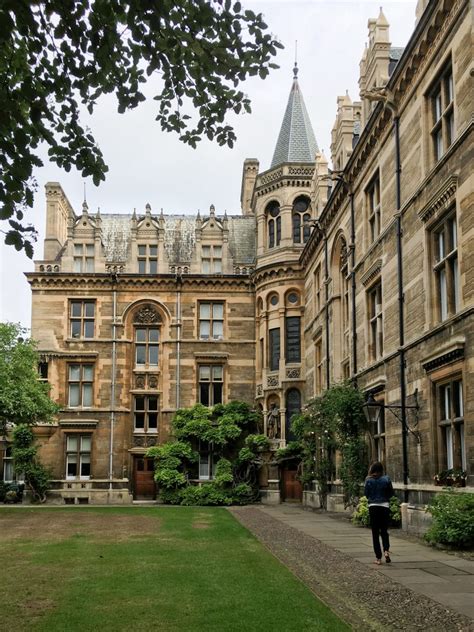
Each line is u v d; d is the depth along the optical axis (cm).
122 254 4375
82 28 806
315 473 3222
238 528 2153
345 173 2791
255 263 4216
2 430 3278
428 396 1858
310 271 3719
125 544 1752
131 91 907
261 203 4162
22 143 809
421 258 1944
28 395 3228
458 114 1700
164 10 795
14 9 737
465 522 1517
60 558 1505
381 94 2233
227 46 888
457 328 1664
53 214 4334
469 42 1634
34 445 3912
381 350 2427
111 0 788
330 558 1445
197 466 3959
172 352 4122
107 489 3922
